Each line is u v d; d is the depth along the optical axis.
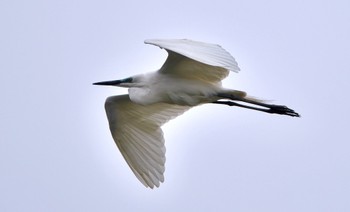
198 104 13.76
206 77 13.56
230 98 13.45
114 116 14.48
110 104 14.38
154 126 14.45
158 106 14.43
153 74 13.77
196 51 11.25
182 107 14.47
